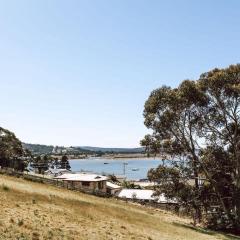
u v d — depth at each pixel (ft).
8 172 193.26
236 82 170.19
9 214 82.89
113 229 97.45
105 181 304.71
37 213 92.53
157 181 176.14
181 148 177.06
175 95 169.27
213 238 128.06
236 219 167.02
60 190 167.73
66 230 81.71
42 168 489.67
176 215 196.03
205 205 174.09
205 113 174.91
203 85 173.99
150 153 182.29
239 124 172.65
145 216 145.28
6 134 398.83
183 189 170.30
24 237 66.64
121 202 193.16
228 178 176.14
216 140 177.06
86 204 131.13
